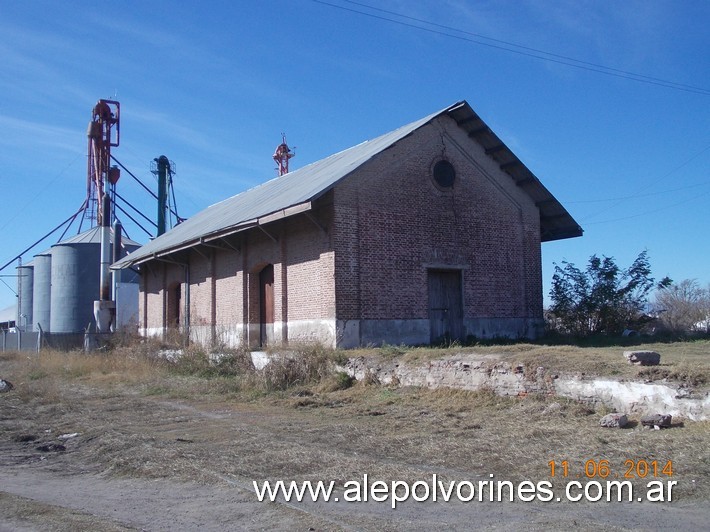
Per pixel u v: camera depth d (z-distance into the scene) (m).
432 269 21.03
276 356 18.06
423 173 21.05
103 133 49.12
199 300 27.30
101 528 6.35
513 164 22.64
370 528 6.22
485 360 13.70
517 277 22.84
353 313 19.12
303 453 9.34
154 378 20.56
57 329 44.94
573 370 11.99
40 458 10.09
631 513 6.57
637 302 24.98
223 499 7.31
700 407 9.75
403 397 14.38
